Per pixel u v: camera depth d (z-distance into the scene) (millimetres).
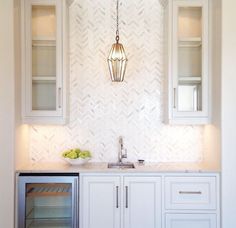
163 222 2432
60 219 2721
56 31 2607
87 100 2900
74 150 2705
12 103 2381
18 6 2533
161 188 2436
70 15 2885
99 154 2904
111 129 2904
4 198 2375
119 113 2904
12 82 2377
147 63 2900
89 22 2893
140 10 2895
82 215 2424
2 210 2375
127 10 2895
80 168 2523
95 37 2896
